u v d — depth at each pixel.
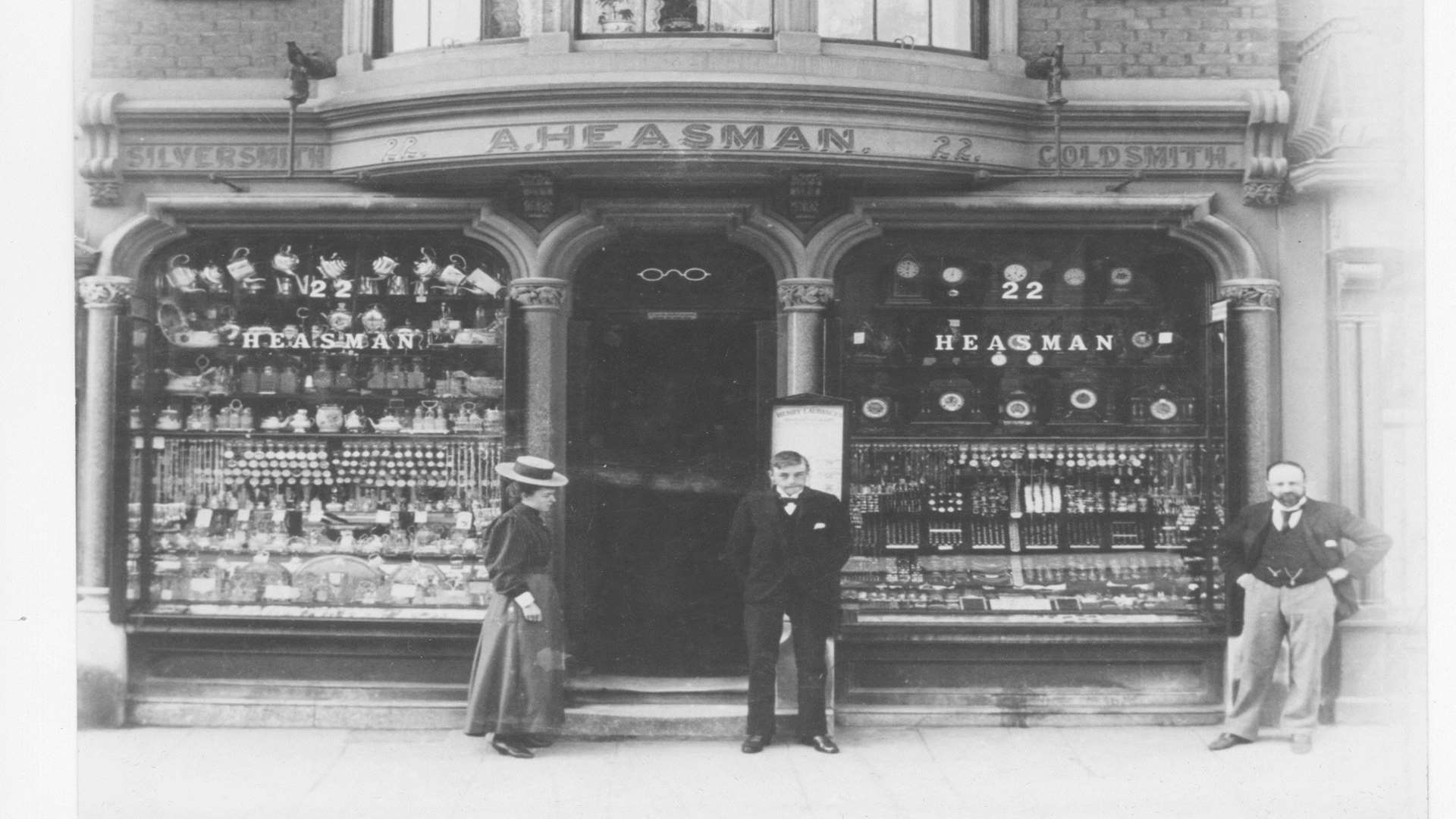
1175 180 7.42
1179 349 7.68
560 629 7.02
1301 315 7.43
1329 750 7.01
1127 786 6.61
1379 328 7.35
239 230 7.51
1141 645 7.43
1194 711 7.40
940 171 7.15
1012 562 7.65
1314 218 7.43
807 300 7.34
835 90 6.85
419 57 7.16
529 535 6.86
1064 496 7.69
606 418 7.70
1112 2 7.47
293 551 7.62
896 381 7.69
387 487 7.66
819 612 7.03
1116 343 7.71
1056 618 7.49
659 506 7.73
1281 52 7.61
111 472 7.38
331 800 6.41
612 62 6.85
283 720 7.36
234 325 7.69
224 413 7.66
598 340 7.69
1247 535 6.98
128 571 7.42
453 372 7.67
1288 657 7.30
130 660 7.44
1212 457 7.45
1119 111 7.30
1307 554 6.86
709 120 6.85
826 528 7.01
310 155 7.40
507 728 6.86
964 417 7.71
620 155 6.86
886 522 7.65
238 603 7.58
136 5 7.46
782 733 7.32
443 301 7.66
